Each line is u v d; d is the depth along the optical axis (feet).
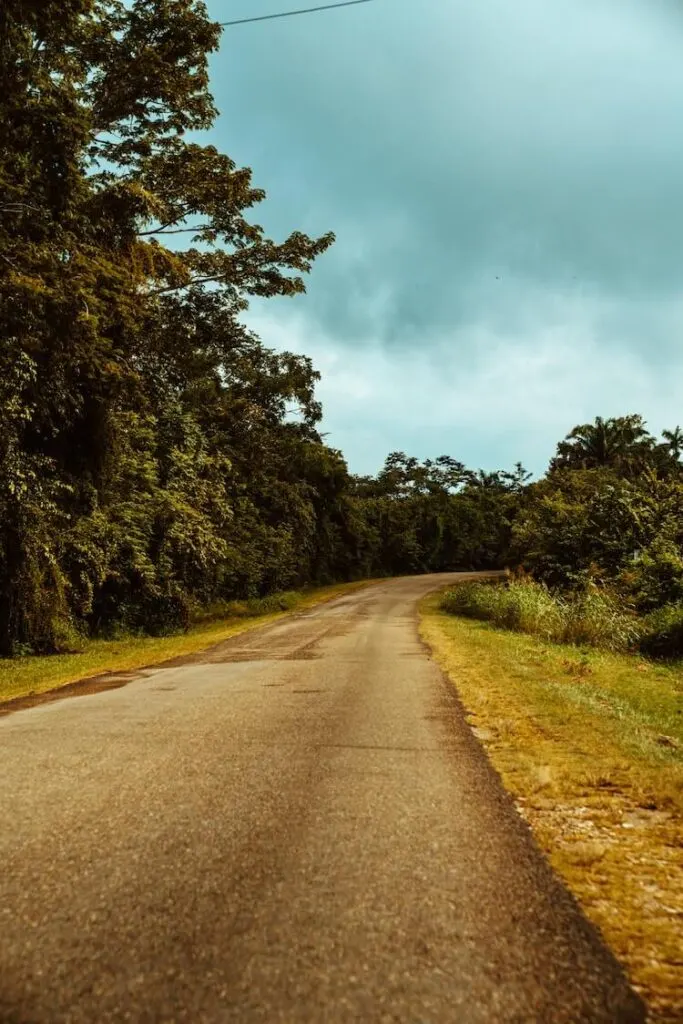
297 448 161.79
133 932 8.08
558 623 57.82
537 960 7.50
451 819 12.27
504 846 10.98
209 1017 6.44
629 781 14.73
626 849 10.97
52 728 21.04
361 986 6.95
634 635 51.34
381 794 13.79
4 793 13.98
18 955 7.57
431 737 19.21
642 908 8.89
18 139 41.19
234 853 10.62
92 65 61.11
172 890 9.27
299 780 14.83
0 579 50.80
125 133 66.39
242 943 7.82
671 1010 6.62
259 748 17.90
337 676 32.71
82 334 45.70
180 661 42.78
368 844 11.02
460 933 8.10
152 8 60.29
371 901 8.93
